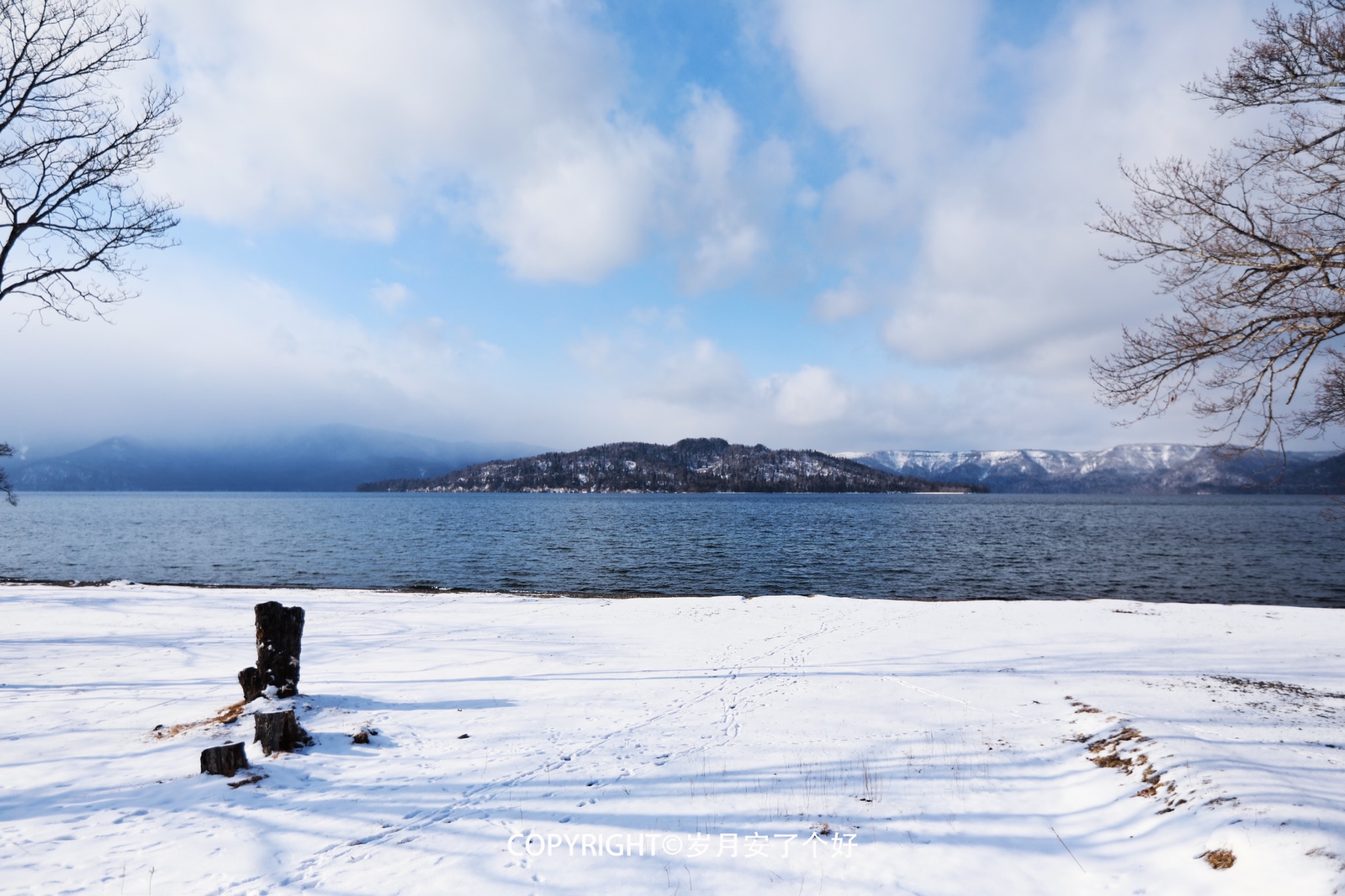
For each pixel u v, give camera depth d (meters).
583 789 6.95
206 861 5.32
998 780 7.20
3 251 13.46
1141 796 6.34
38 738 8.57
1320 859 4.44
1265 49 7.89
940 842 5.75
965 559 43.09
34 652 14.40
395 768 7.54
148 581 33.59
